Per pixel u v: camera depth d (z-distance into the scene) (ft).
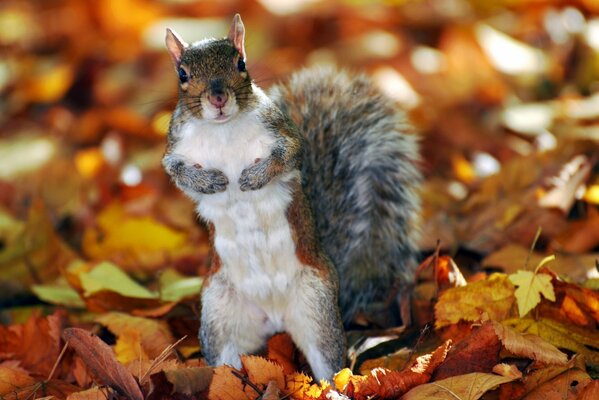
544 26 46.03
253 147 20.30
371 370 19.47
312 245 20.89
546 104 38.73
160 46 47.42
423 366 18.86
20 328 23.12
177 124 20.67
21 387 20.95
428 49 43.80
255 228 20.52
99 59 48.62
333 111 25.27
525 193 27.84
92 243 30.78
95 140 41.68
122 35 50.75
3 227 32.27
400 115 25.72
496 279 21.01
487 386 17.78
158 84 44.73
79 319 25.09
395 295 24.26
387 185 24.85
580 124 35.60
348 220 24.66
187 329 23.43
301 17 46.73
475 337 19.20
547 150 28.76
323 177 24.71
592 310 20.52
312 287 20.67
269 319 21.43
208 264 23.82
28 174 36.78
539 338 19.38
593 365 19.89
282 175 20.25
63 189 35.70
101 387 19.56
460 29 42.86
